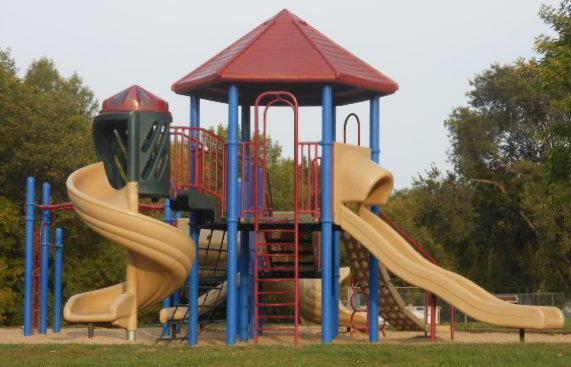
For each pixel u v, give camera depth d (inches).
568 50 749.9
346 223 611.5
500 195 1608.0
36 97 1298.0
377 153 666.2
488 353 483.2
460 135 1651.1
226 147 629.0
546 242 1507.1
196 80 640.4
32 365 462.0
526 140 1595.7
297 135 609.0
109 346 569.0
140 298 625.9
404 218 2097.7
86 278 1395.2
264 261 696.4
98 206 567.8
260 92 708.0
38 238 909.2
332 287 669.9
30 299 764.0
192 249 603.2
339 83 621.6
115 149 626.8
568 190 808.3
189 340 621.9
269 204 679.1
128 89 596.7
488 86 1643.7
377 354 478.9
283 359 465.4
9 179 1277.1
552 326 569.0
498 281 1705.2
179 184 609.9
